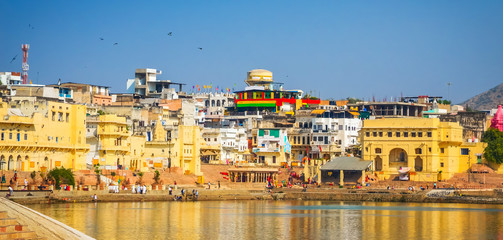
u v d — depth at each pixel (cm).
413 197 18750
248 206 16712
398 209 16400
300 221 13688
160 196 17300
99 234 11412
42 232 7488
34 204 14700
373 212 15562
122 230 11869
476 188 19662
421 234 12162
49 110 17200
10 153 15950
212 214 14525
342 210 15988
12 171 15588
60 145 17212
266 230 12412
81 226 12094
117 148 18788
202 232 11994
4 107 16125
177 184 19038
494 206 17488
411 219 14212
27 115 17150
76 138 17950
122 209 14725
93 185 16588
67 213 13562
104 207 14975
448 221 13888
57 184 15675
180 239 11256
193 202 17475
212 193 18500
